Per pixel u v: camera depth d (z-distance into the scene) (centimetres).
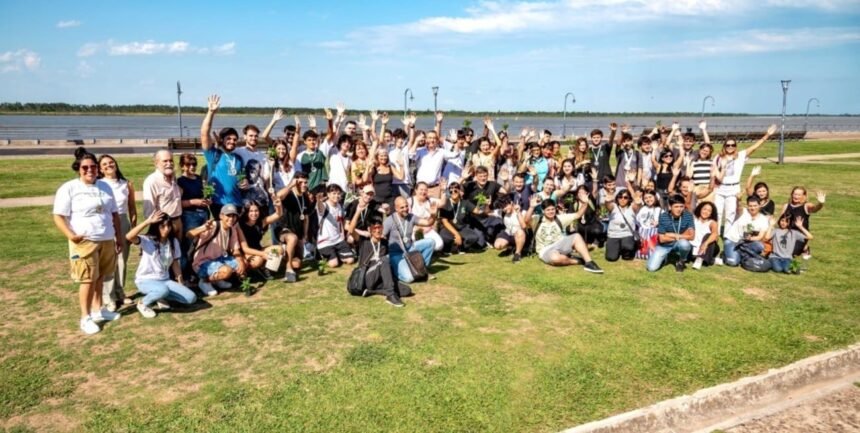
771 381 556
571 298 782
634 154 1164
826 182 2153
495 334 653
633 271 923
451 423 474
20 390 518
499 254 1041
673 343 634
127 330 659
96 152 3216
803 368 579
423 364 575
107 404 496
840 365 606
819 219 1414
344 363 575
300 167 1014
